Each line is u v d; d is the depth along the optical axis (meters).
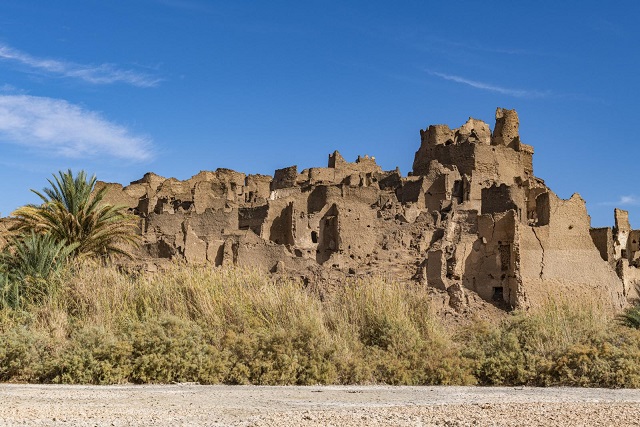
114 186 74.62
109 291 29.52
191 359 24.52
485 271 50.50
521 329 29.64
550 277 51.31
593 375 25.81
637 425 15.21
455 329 36.47
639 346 28.16
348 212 58.06
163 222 63.19
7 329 25.89
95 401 18.08
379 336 28.19
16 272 32.00
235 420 15.00
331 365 25.06
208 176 86.75
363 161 87.19
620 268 64.50
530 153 88.50
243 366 24.55
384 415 15.77
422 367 26.41
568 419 15.74
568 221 53.66
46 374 23.78
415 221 62.59
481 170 78.88
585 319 30.86
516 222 50.38
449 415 16.03
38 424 14.12
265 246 54.16
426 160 83.44
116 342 24.42
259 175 86.31
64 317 27.45
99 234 40.12
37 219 39.09
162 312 27.62
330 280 42.75
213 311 28.16
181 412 16.14
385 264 53.59
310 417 15.27
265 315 28.56
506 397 20.84
